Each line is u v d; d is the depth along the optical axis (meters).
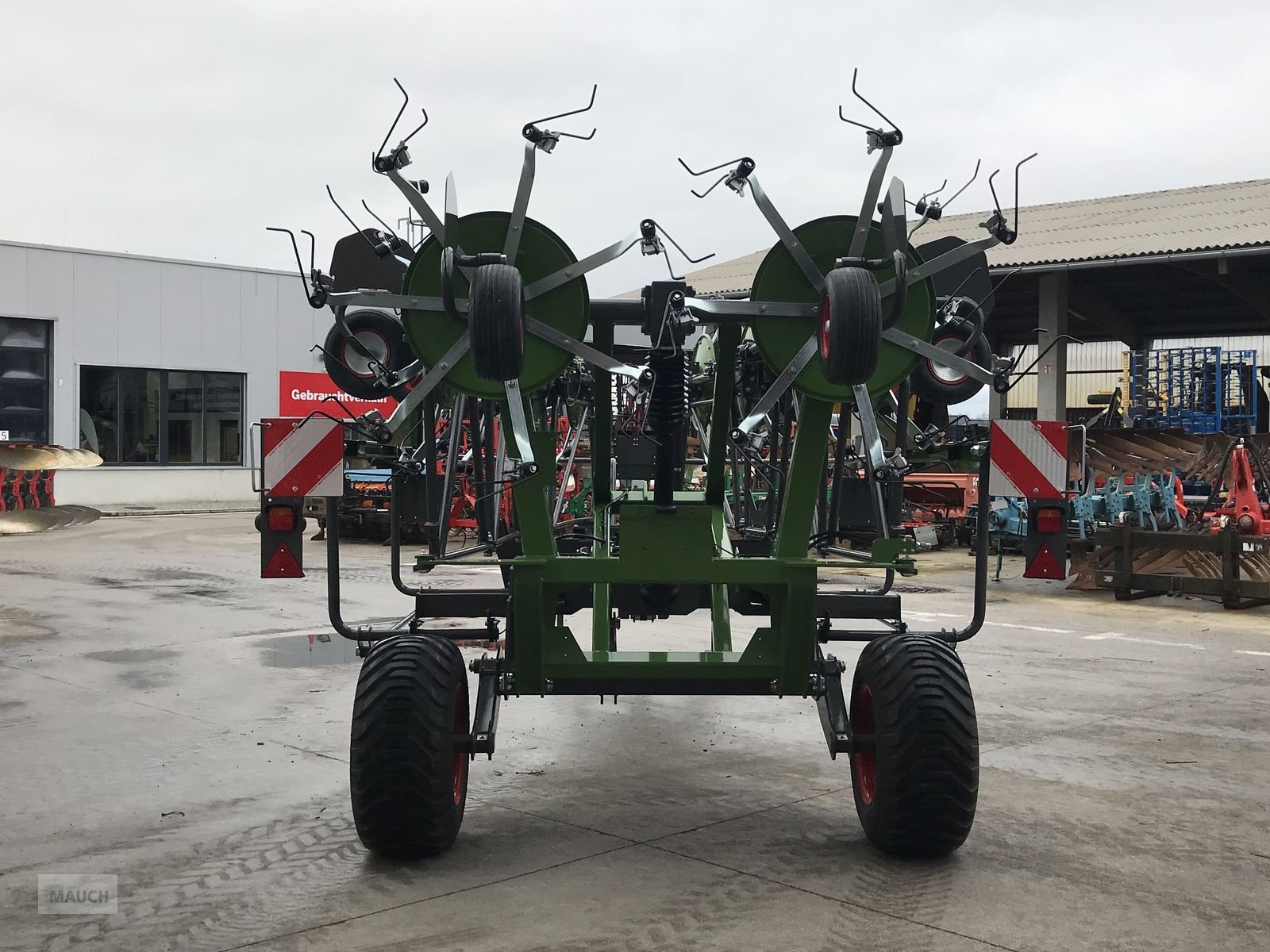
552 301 4.10
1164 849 4.42
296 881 4.07
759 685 4.37
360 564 15.16
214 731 6.27
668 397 4.22
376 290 4.69
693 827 4.66
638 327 5.26
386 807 4.09
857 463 4.60
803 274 4.15
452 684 4.25
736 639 9.26
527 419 4.33
